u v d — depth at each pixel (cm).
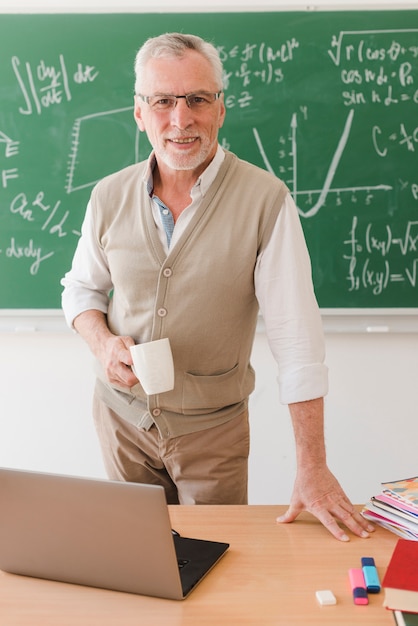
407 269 257
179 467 184
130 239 179
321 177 256
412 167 254
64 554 127
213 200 173
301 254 171
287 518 152
